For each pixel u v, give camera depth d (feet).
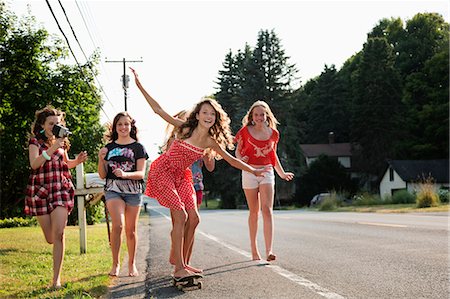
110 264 25.00
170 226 65.10
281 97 207.41
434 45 250.16
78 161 20.39
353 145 241.96
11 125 83.25
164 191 19.36
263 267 23.02
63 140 18.67
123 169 22.30
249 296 17.06
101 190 30.99
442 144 216.95
